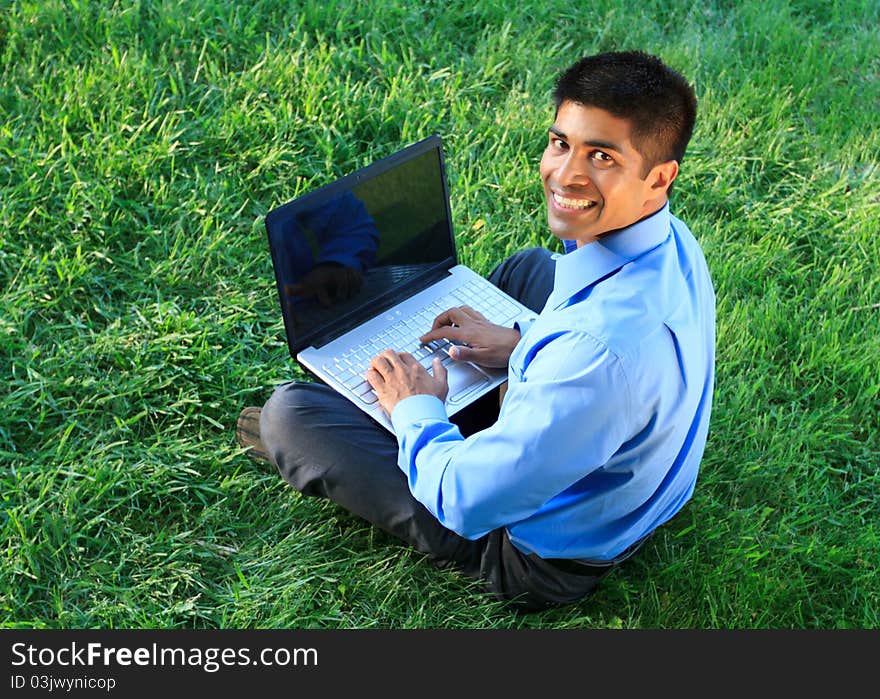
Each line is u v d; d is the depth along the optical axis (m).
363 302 2.85
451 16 4.50
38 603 2.67
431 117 4.03
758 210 3.92
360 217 2.75
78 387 3.10
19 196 3.52
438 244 2.97
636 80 1.96
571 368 2.07
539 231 3.77
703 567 2.85
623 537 2.46
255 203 3.71
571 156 2.03
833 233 3.87
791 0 4.87
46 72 3.88
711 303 2.36
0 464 2.93
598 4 4.66
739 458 3.12
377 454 2.61
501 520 2.26
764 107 4.29
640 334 2.07
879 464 3.19
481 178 3.91
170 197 3.63
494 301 2.96
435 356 2.78
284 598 2.70
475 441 2.22
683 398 2.19
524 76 4.35
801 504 3.05
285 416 2.64
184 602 2.71
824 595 2.87
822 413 3.26
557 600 2.65
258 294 3.44
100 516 2.80
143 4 4.26
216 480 2.97
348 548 2.86
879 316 3.58
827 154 4.17
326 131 3.86
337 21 4.36
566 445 2.10
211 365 3.18
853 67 4.61
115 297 3.41
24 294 3.26
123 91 3.90
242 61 4.18
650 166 2.03
